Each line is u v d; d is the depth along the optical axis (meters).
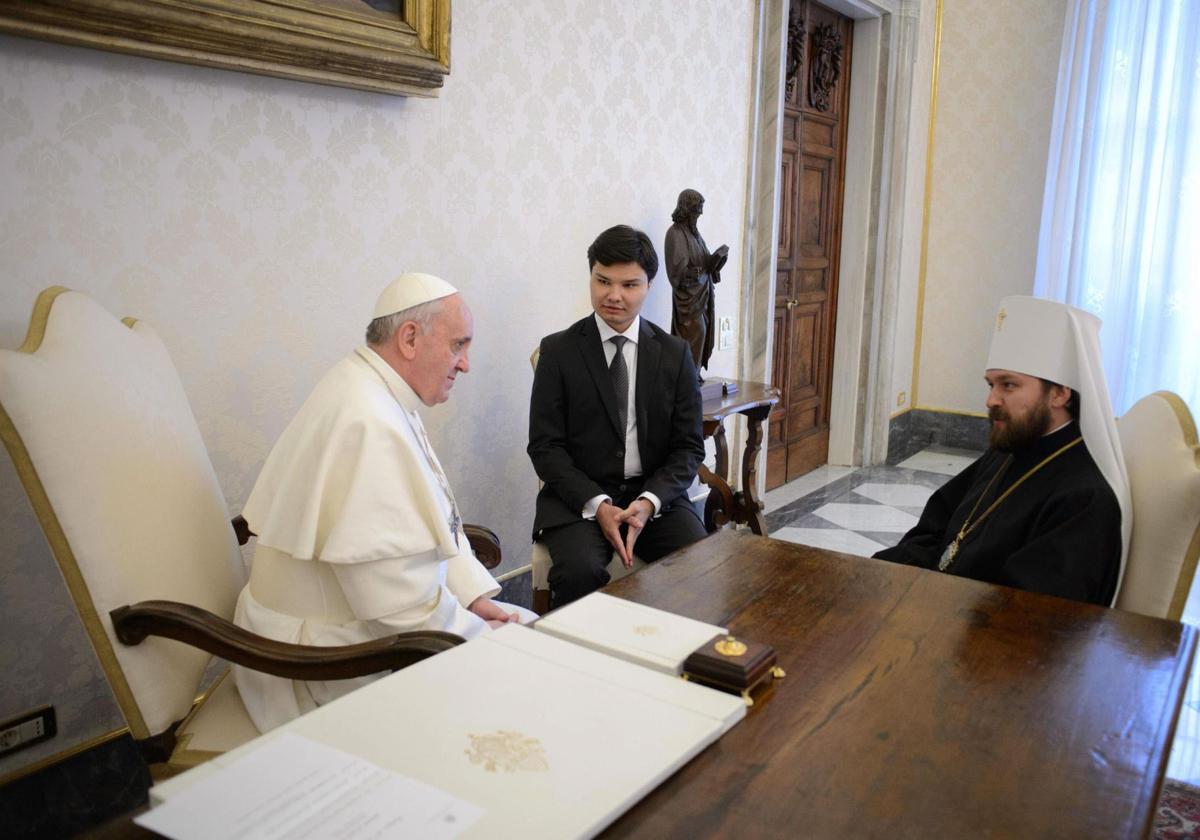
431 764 1.02
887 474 5.81
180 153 2.13
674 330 3.51
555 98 3.13
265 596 1.79
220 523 1.84
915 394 6.54
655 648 1.33
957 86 6.11
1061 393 2.01
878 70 5.49
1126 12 5.33
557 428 2.75
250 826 0.90
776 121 4.34
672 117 3.71
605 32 3.29
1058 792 1.06
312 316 2.47
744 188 4.29
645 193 3.63
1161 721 1.24
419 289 1.88
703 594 1.68
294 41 2.14
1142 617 1.60
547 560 2.71
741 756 1.11
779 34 4.25
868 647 1.46
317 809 0.93
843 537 4.52
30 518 1.97
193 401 2.24
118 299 2.06
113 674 1.56
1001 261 6.14
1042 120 5.86
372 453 1.71
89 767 2.12
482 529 2.26
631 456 2.80
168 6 1.91
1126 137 5.38
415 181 2.69
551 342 2.78
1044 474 2.01
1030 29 5.82
